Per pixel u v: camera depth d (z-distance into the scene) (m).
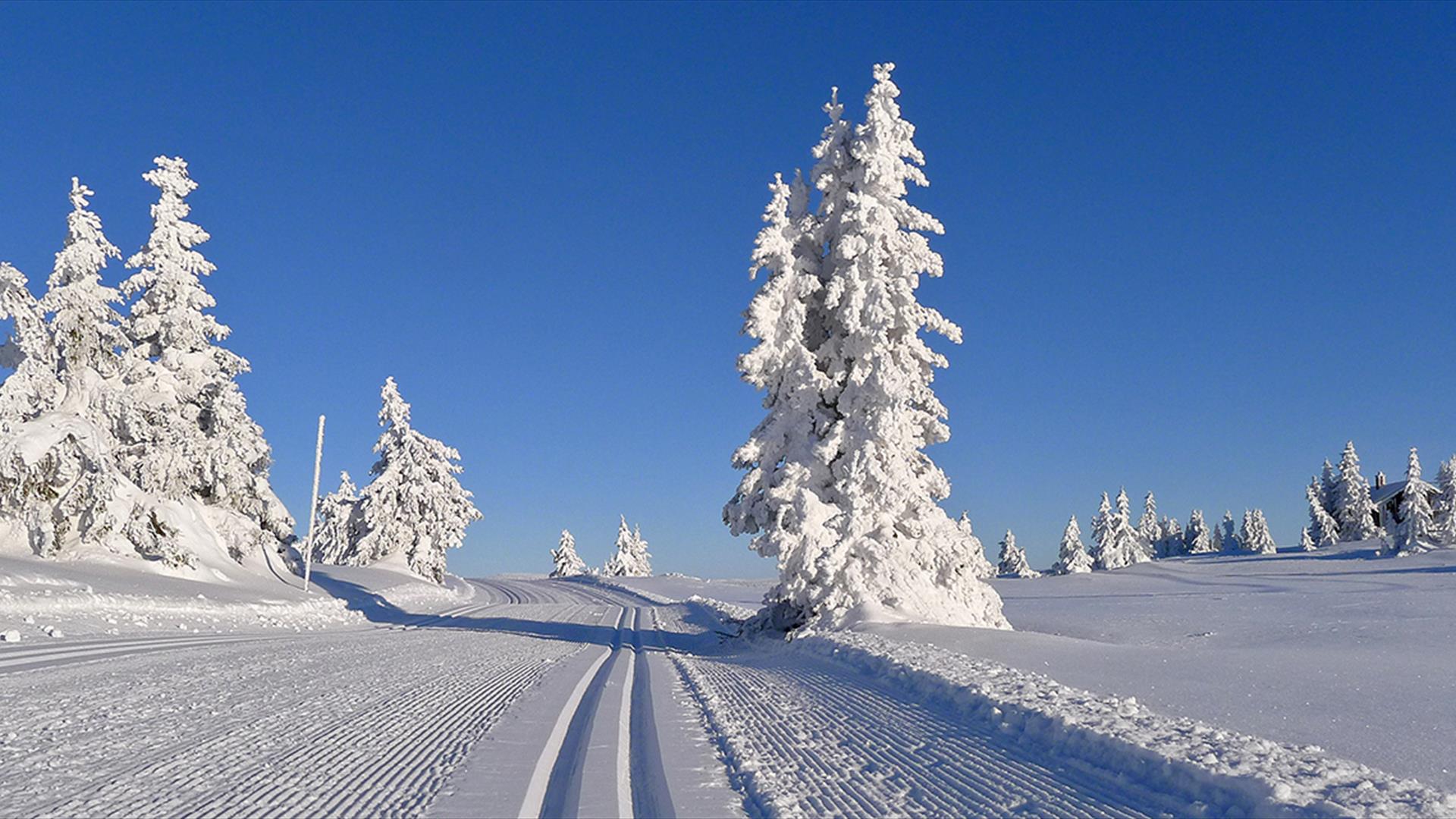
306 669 13.12
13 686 9.93
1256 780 5.41
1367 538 99.06
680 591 63.84
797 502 21.22
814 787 6.12
